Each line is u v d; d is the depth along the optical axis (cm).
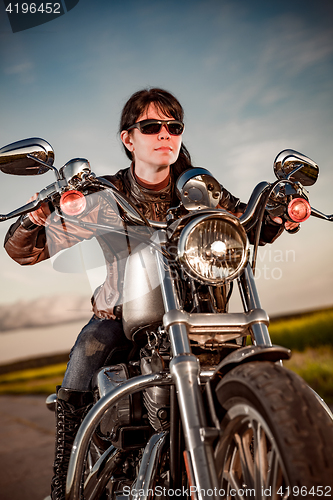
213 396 123
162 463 141
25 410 681
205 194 147
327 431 100
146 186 174
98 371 166
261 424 108
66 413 175
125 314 157
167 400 146
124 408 155
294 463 96
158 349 147
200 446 116
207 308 144
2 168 144
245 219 152
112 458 165
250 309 140
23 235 153
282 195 163
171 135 170
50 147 147
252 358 119
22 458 391
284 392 105
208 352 148
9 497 297
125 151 189
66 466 172
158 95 181
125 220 148
